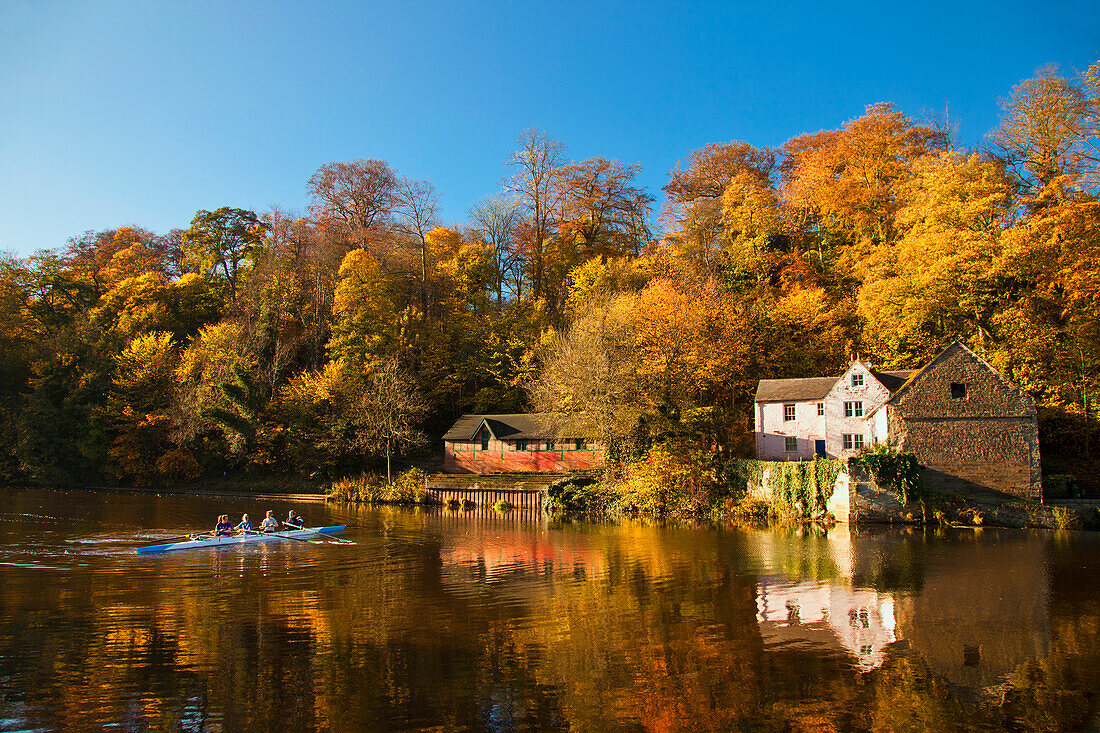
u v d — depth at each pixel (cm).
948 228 4450
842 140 6356
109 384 6144
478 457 5728
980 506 3578
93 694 1275
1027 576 2314
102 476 6053
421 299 6856
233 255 7825
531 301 6881
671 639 1634
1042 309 4284
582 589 2144
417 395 5794
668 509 4178
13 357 6519
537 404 5366
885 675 1415
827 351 5247
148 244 9138
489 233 7619
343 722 1168
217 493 5503
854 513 3600
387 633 1670
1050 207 4481
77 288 7450
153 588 2136
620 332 4944
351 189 7644
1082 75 4400
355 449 5516
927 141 6175
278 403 5853
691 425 4391
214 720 1171
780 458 4762
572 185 7519
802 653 1541
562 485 4594
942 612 1877
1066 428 4047
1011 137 4844
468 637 1641
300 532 3306
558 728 1157
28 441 5862
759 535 3334
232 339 6081
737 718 1206
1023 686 1359
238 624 1738
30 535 3170
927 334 4816
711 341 4903
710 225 6688
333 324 6372
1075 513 3466
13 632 1650
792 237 6425
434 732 1136
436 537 3316
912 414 3853
